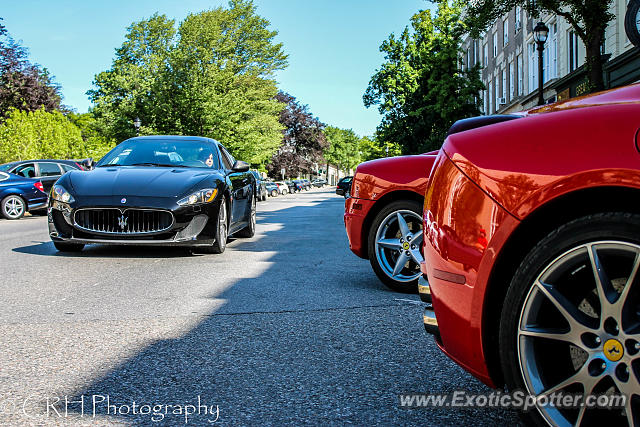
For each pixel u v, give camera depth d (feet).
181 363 10.01
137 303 14.96
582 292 6.17
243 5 176.24
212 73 137.49
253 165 199.31
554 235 5.87
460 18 97.45
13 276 19.20
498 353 6.48
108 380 9.18
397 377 9.21
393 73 111.96
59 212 22.86
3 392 8.66
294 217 54.85
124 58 179.52
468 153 6.70
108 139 156.15
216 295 15.98
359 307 14.35
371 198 16.46
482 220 6.33
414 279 16.11
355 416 7.68
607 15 40.52
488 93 128.16
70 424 7.46
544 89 84.69
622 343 5.53
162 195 22.59
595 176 5.58
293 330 12.18
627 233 5.44
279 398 8.36
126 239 22.24
